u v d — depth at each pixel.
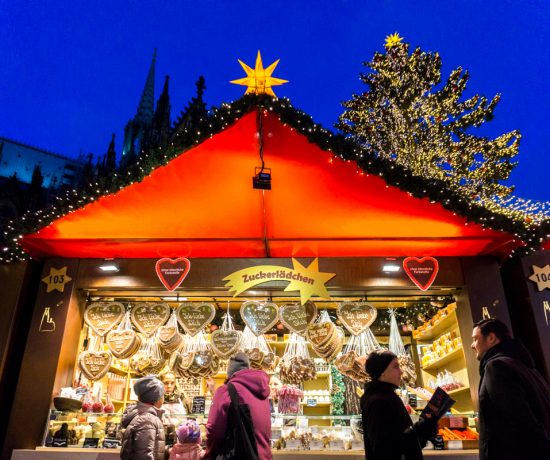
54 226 4.85
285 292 5.30
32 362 4.71
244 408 2.84
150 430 3.39
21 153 53.84
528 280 5.16
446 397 2.51
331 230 5.19
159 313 5.14
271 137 4.33
